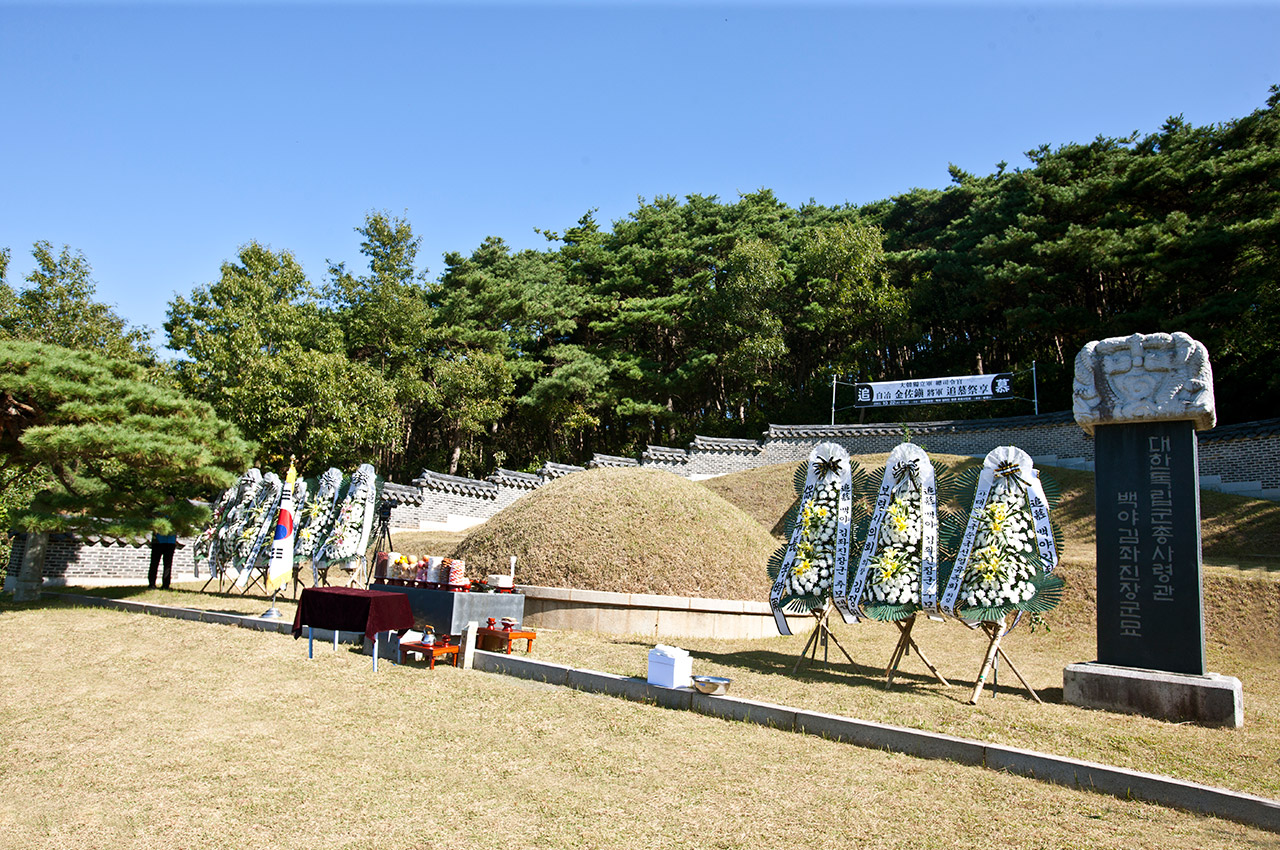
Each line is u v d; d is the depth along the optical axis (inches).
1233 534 644.7
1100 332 991.0
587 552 493.0
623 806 202.2
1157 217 1025.5
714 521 544.4
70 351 557.0
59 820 191.6
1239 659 424.8
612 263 1552.7
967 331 1392.7
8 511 662.5
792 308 1422.2
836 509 397.4
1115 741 261.4
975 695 319.0
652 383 1358.3
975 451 1000.9
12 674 346.9
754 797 208.4
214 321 1175.0
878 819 193.5
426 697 310.8
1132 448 338.0
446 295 1427.2
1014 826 189.9
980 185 1491.1
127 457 517.7
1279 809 189.9
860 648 462.0
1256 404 887.7
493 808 200.7
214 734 262.4
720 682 299.7
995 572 337.7
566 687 331.9
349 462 1101.7
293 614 515.8
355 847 177.2
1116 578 330.6
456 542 810.8
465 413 1245.1
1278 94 999.6
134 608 534.6
